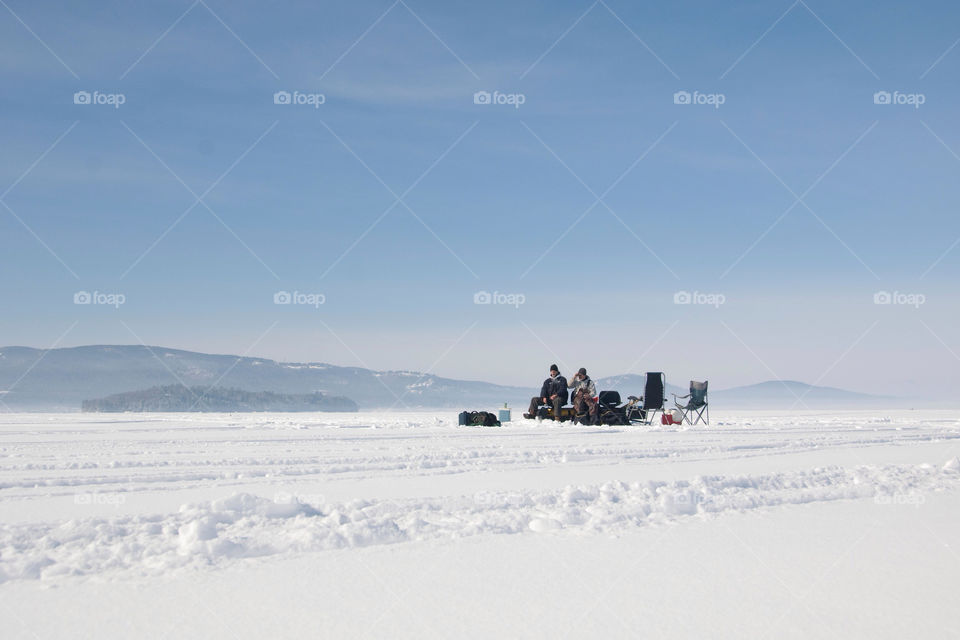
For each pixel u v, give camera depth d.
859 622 3.49
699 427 19.52
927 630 3.38
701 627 3.41
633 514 6.23
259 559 4.67
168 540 4.98
